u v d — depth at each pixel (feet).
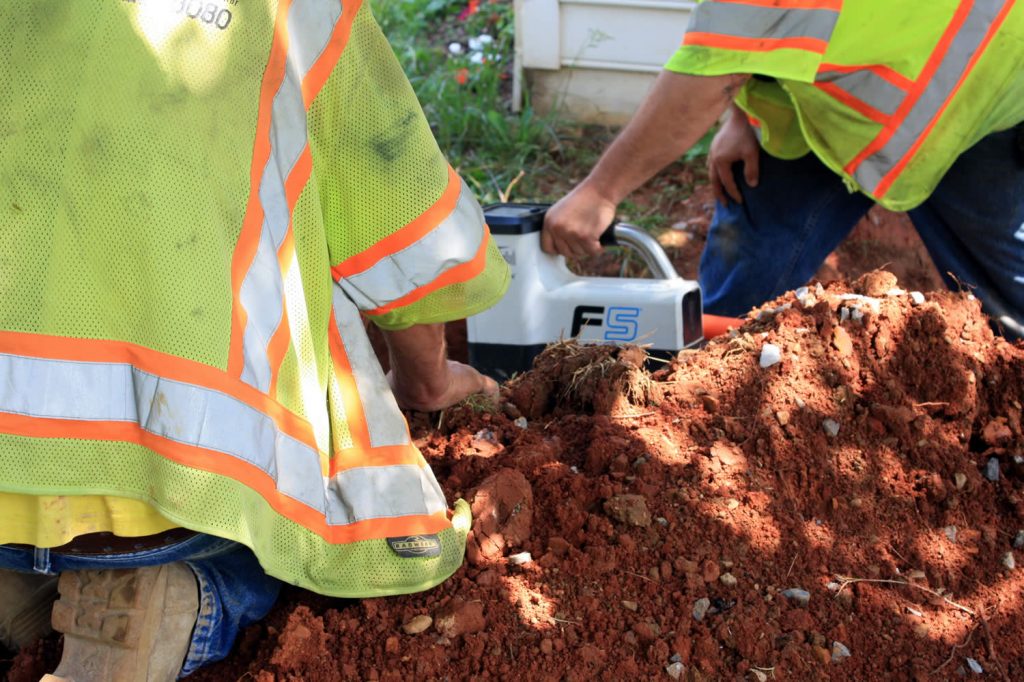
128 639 5.23
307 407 5.18
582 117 17.17
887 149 8.16
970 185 8.87
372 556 5.65
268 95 4.74
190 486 4.45
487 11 19.72
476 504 6.47
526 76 16.87
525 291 8.72
